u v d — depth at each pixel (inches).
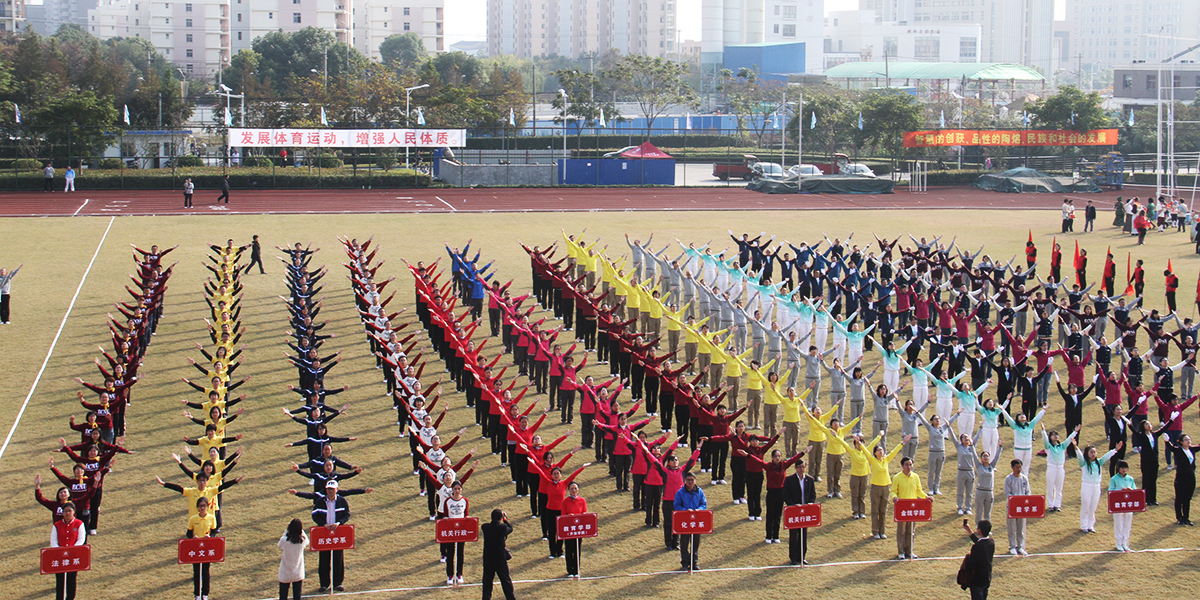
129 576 767.7
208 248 2116.1
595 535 783.7
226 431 1079.6
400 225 2492.6
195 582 725.3
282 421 1114.7
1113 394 1082.7
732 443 911.0
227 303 1325.0
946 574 783.1
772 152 4618.6
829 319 1396.4
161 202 2874.0
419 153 3988.7
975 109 5049.2
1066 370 1362.0
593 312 1396.4
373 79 4389.8
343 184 3371.1
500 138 4655.5
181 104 4677.7
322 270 1560.0
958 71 5570.9
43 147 3511.3
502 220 2613.2
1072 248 2262.6
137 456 1007.6
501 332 1489.9
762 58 7583.7
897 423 1123.3
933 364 1143.6
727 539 850.1
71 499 797.2
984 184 3631.9
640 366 1173.1
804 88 5403.5
